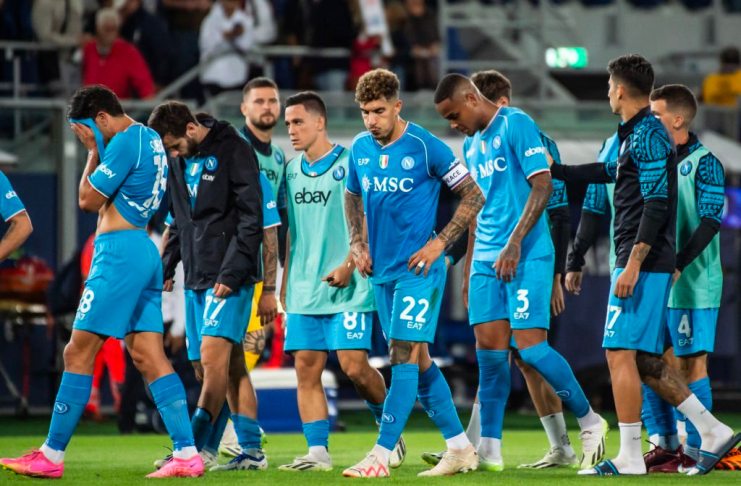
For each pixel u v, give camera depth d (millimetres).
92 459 24422
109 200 19016
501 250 20969
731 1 65750
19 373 42562
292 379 33594
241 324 20750
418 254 19125
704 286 22438
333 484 17938
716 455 19719
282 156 25609
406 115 45781
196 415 20484
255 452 21500
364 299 21188
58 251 42156
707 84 52844
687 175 22141
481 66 51688
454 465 19828
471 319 21703
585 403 21203
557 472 20594
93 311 18703
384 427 19328
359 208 20734
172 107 20453
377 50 48594
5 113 42281
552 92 52688
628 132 20141
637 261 19391
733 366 45375
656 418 21688
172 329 33375
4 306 39719
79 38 46125
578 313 42562
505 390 21594
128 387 34344
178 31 48250
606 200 23281
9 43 44500
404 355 19391
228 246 20797
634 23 64500
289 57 48062
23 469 18672
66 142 42375
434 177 19734
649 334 19703
